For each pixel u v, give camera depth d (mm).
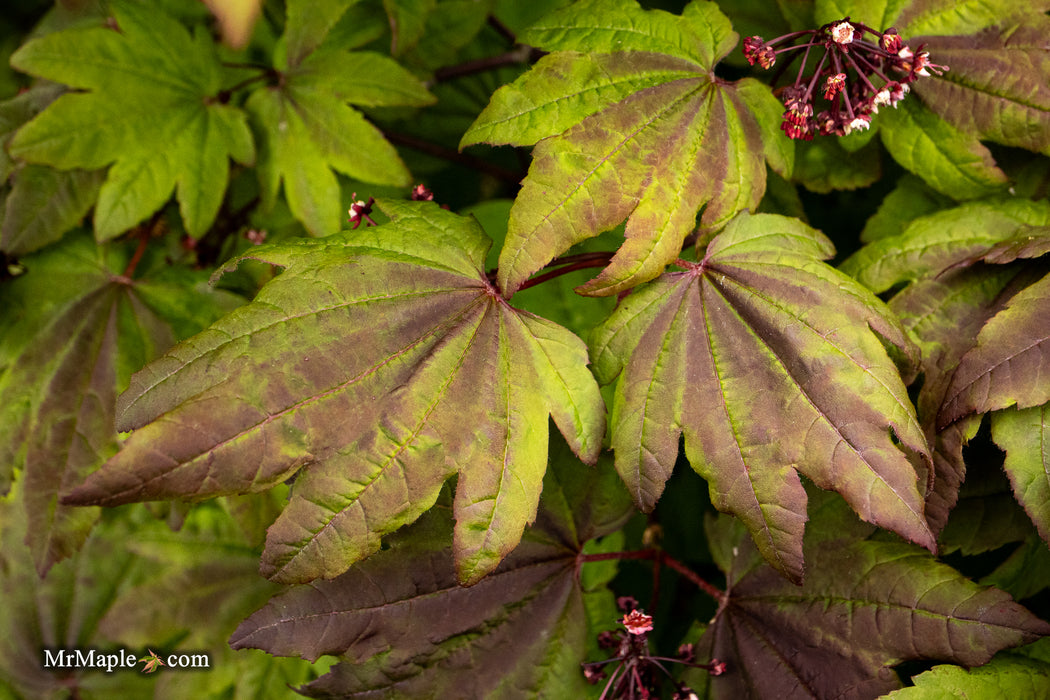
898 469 418
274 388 412
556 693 450
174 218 496
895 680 433
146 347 487
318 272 422
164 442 402
